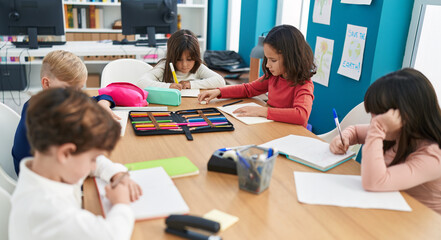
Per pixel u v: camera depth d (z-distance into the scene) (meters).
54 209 0.76
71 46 3.71
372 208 1.01
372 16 2.30
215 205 1.00
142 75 2.47
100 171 1.09
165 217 0.94
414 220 0.97
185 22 4.96
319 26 2.87
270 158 1.05
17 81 4.23
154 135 1.48
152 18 3.74
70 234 0.75
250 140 1.48
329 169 1.24
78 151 0.76
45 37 4.29
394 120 1.14
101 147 0.79
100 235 0.77
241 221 0.94
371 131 1.17
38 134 0.73
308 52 1.81
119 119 1.61
